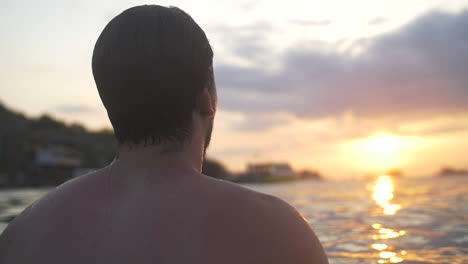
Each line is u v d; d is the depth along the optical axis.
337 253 2.72
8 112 65.25
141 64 0.75
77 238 0.72
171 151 0.78
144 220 0.71
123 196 0.75
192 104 0.79
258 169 74.81
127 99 0.76
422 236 3.22
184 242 0.69
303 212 5.57
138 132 0.77
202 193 0.73
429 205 5.91
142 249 0.69
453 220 4.07
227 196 0.73
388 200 7.51
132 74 0.75
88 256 0.70
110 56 0.77
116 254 0.69
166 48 0.76
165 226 0.70
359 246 2.94
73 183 0.83
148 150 0.78
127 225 0.71
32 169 50.34
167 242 0.69
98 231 0.72
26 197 13.27
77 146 62.03
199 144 0.82
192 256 0.68
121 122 0.78
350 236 3.38
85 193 0.78
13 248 0.77
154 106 0.76
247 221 0.71
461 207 5.40
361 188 15.69
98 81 0.79
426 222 4.00
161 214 0.71
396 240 3.10
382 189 13.46
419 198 7.57
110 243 0.70
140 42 0.76
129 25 0.78
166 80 0.76
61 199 0.79
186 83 0.77
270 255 0.69
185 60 0.77
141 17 0.79
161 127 0.77
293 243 0.72
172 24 0.78
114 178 0.78
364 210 5.59
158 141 0.78
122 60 0.76
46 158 50.69
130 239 0.70
